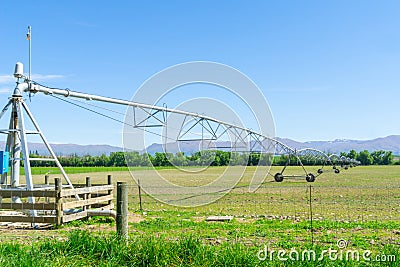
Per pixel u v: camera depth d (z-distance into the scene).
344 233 9.73
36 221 11.24
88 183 13.00
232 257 5.77
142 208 15.52
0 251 5.93
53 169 58.91
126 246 6.08
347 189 23.70
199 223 11.35
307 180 30.69
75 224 11.52
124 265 5.77
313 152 39.75
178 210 14.89
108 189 13.61
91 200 12.57
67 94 13.97
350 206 15.62
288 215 13.34
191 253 5.86
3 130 12.45
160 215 13.36
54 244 6.33
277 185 27.55
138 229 10.45
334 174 44.72
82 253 6.12
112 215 11.94
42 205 11.24
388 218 12.53
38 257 5.76
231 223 11.45
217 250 6.26
